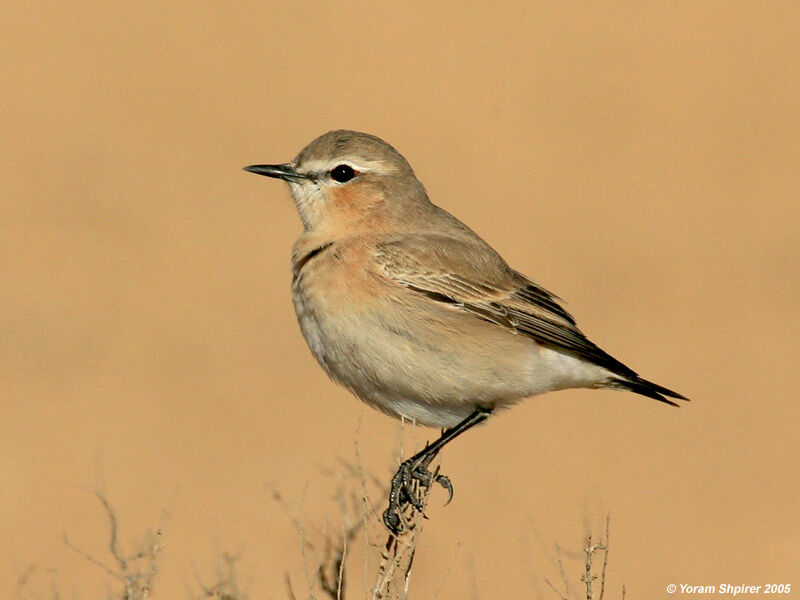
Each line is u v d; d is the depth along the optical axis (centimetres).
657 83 2361
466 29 2583
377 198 863
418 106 2297
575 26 2573
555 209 1973
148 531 959
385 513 803
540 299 873
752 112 2258
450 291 830
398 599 655
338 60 2472
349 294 816
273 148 2141
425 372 822
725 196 2025
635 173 2100
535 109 2300
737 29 2523
